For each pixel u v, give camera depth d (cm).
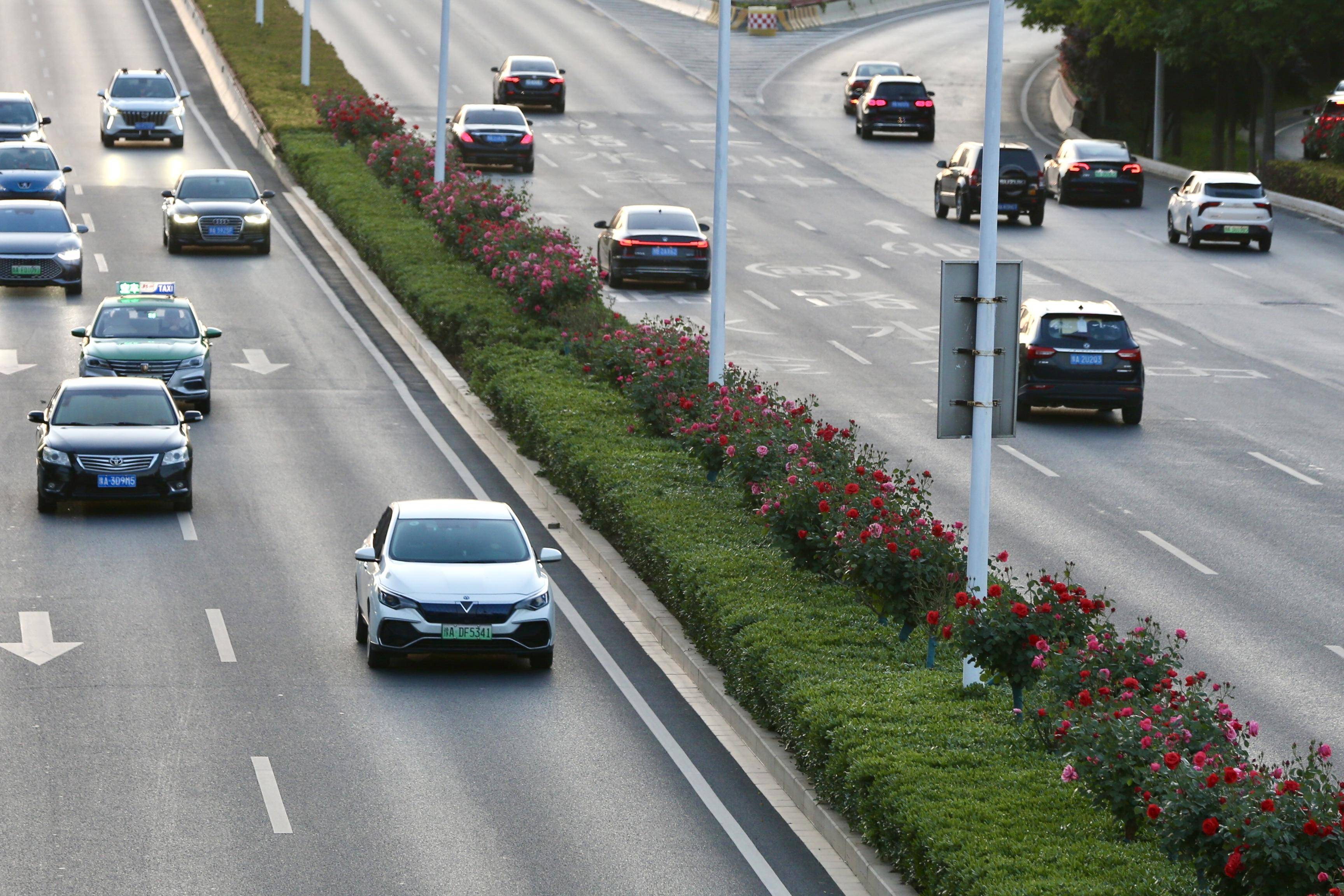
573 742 5181
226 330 11488
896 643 5459
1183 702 4059
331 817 4522
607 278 13425
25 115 17900
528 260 11106
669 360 8512
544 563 6275
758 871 4262
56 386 9894
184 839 4344
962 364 5003
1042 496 8275
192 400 9519
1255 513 8056
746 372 10444
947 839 3831
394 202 14688
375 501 8012
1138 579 6969
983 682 4959
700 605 5947
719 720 5406
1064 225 16775
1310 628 6394
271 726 5222
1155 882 3594
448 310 11025
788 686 5012
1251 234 15500
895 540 5528
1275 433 9725
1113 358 9762
